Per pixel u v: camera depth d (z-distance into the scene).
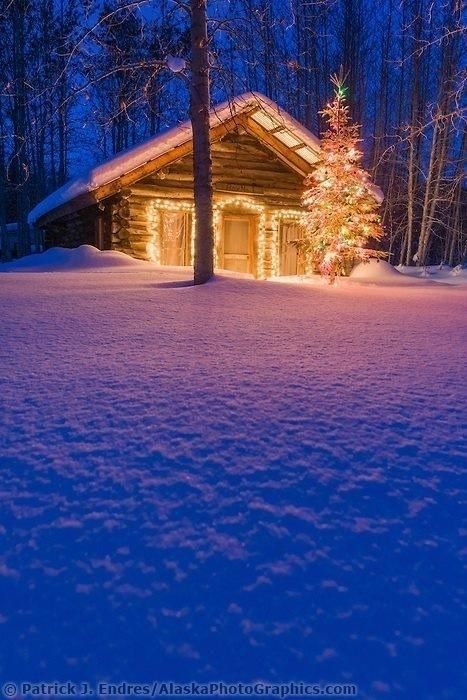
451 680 1.22
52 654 1.27
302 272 14.72
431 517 1.85
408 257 21.75
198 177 7.25
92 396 2.85
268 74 8.93
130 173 11.77
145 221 12.60
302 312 5.35
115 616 1.38
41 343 3.86
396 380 3.20
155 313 5.03
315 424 2.55
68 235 16.31
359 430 2.50
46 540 1.69
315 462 2.20
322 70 26.09
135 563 1.59
